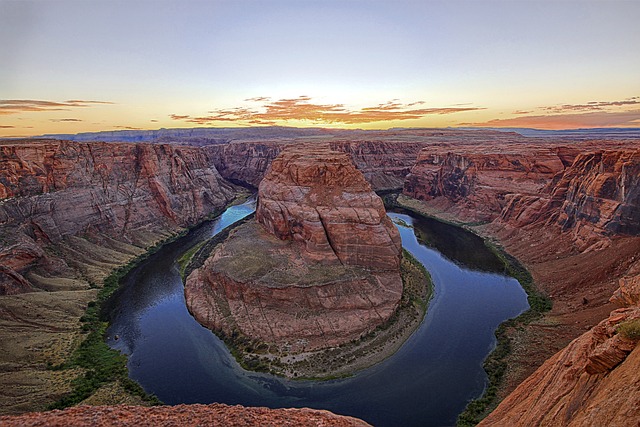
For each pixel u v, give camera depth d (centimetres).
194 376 4609
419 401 4109
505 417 2680
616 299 2927
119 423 1839
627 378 1739
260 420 1973
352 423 2081
